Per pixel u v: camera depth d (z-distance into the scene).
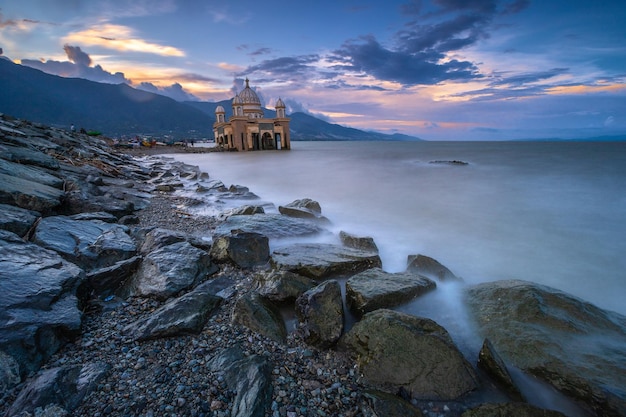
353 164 38.16
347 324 5.12
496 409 3.36
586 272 7.29
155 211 11.69
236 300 5.43
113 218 9.15
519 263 7.81
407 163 38.97
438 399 3.65
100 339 4.46
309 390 3.74
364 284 5.56
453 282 6.49
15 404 3.27
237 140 74.75
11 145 15.29
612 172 26.16
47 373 3.67
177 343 4.41
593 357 3.91
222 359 4.05
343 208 13.73
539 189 18.41
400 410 3.40
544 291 5.12
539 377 3.86
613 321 4.66
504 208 13.60
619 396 3.32
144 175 22.22
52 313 4.35
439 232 10.26
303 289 5.50
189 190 17.38
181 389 3.59
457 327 4.94
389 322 4.29
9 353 3.66
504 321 4.75
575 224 11.11
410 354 3.97
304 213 10.73
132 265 6.12
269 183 22.41
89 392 3.53
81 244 6.64
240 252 6.93
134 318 5.00
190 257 6.44
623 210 12.93
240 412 3.28
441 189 18.75
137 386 3.65
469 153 58.28
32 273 4.88
